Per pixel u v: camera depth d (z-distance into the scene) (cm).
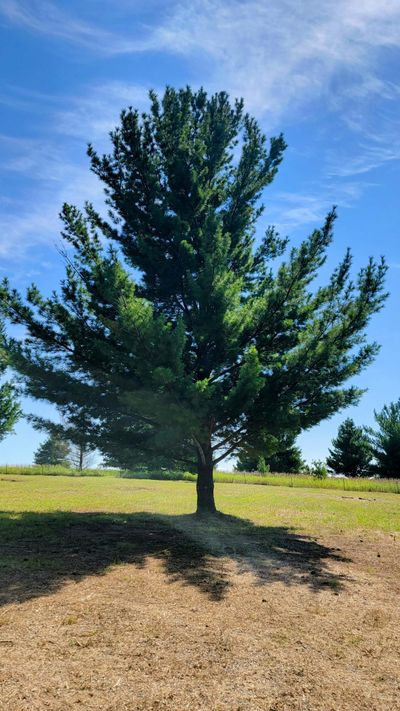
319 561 800
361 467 4191
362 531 1116
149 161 1366
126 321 941
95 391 1166
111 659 400
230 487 2683
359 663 416
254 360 1010
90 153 1384
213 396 1123
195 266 1295
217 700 343
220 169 1480
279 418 1095
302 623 505
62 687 352
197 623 488
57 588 586
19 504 1490
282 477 3316
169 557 779
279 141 1499
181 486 2558
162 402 994
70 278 1197
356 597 607
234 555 812
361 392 1199
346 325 1131
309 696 355
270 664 405
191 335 1302
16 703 328
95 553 792
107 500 1692
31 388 1184
